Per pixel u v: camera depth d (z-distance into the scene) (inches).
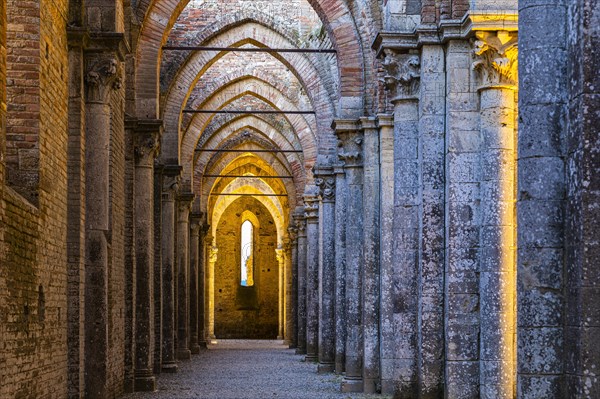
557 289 500.7
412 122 902.4
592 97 470.3
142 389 1264.8
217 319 3587.6
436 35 844.6
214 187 2871.6
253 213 3631.9
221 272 3612.2
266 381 1453.0
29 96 721.0
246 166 2866.6
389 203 1225.4
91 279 878.4
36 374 713.0
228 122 2181.3
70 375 836.6
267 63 1903.3
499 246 805.2
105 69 865.5
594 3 472.1
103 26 877.8
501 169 807.7
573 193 483.5
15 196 653.9
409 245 908.0
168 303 1626.5
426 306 846.5
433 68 845.8
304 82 1624.0
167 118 1608.0
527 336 504.4
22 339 669.9
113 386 1030.4
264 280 3624.5
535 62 507.8
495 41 799.1
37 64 722.2
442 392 844.0
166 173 1617.9
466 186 822.5
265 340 3240.7
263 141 2458.2
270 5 1600.6
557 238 501.7
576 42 482.3
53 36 778.8
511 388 800.9
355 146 1307.8
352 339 1310.3
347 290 1326.3
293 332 2578.7
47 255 753.0
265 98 1923.0
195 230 2239.2
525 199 508.4
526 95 510.9
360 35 1277.1
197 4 1593.3
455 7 831.1
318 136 1625.2
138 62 1278.3
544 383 498.6
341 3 1275.8
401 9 896.3
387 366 1211.9
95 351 880.9
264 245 3631.9
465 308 816.3
